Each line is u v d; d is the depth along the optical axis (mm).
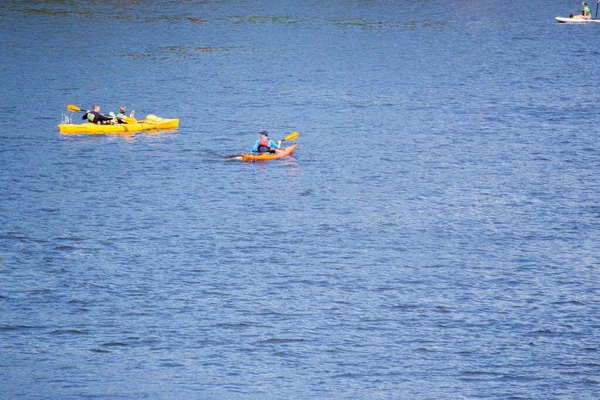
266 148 170875
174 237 128500
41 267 116812
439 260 120875
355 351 96312
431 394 88125
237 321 102438
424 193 150500
